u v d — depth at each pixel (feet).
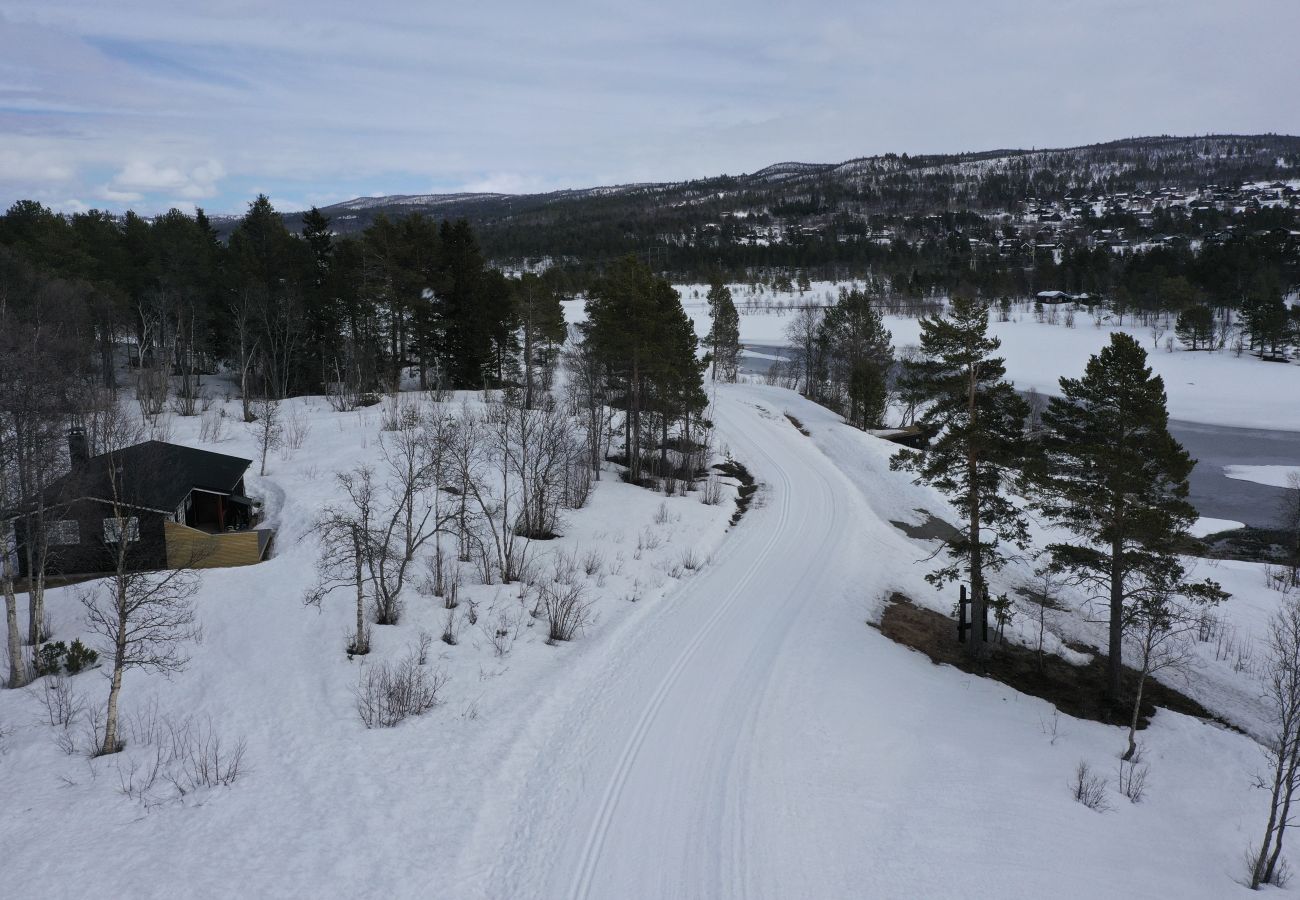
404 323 203.51
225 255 217.97
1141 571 87.15
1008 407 89.30
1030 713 82.28
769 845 51.47
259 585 87.71
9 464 81.92
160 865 44.68
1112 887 51.06
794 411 245.65
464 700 67.05
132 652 68.95
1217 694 93.25
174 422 159.84
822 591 107.55
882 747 67.31
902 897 47.55
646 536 121.80
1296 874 55.47
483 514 113.91
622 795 55.98
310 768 55.47
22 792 51.52
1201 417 275.59
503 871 47.26
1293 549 145.38
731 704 71.67
